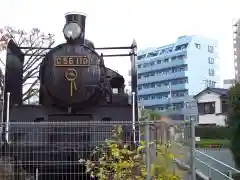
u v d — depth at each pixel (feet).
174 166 16.37
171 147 16.46
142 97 260.01
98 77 27.45
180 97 226.58
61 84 26.58
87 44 31.86
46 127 20.79
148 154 16.05
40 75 28.12
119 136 18.26
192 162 15.88
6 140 20.99
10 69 28.53
